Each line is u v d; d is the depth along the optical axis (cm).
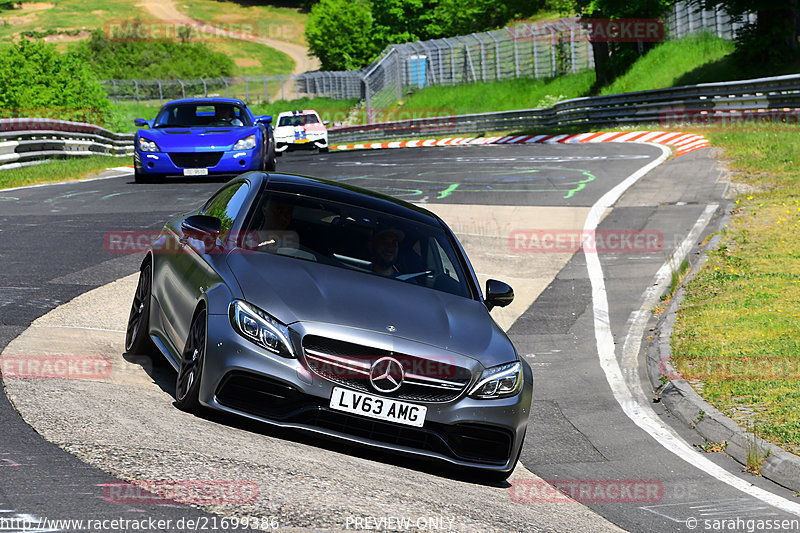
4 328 1194
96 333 1255
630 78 8056
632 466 1070
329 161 4591
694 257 2172
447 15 15138
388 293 968
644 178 3331
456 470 963
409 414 877
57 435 760
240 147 3175
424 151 5262
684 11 8138
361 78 12425
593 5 8369
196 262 1013
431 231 1131
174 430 829
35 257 1791
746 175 3152
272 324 872
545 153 4562
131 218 2405
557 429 1209
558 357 1562
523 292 1966
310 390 859
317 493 720
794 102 4434
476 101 10469
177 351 991
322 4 16938
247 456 787
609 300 1909
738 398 1269
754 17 7112
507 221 2634
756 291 1816
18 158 3916
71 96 9100
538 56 10281
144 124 3309
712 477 1038
